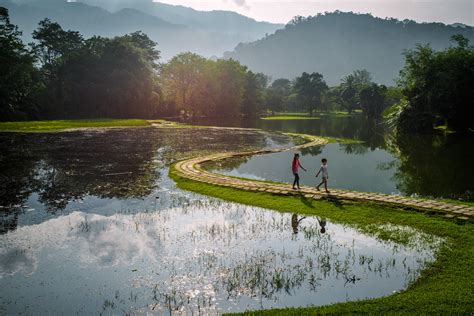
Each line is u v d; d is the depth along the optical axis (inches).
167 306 368.8
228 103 4067.4
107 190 818.8
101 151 1357.0
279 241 534.6
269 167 1115.3
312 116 5004.9
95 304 372.5
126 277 426.0
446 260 460.1
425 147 1585.9
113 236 550.3
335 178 971.3
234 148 1476.4
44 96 2984.7
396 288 402.0
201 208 697.0
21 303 373.7
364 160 1268.5
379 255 483.8
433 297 366.9
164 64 4254.4
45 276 427.2
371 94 4389.8
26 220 617.3
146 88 3417.8
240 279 422.0
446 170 1080.8
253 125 2935.5
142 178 938.1
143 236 551.5
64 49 3777.1
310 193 764.6
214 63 4015.8
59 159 1183.6
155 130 2198.6
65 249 502.0
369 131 2506.2
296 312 347.3
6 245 513.7
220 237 549.3
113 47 3353.8
